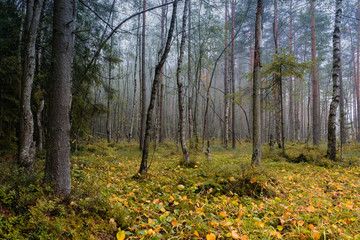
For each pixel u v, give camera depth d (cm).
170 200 380
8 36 384
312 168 765
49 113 316
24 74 431
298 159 937
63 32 321
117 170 656
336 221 314
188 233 276
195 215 322
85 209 283
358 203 394
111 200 336
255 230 287
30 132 437
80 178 464
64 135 317
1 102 399
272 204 377
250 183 461
